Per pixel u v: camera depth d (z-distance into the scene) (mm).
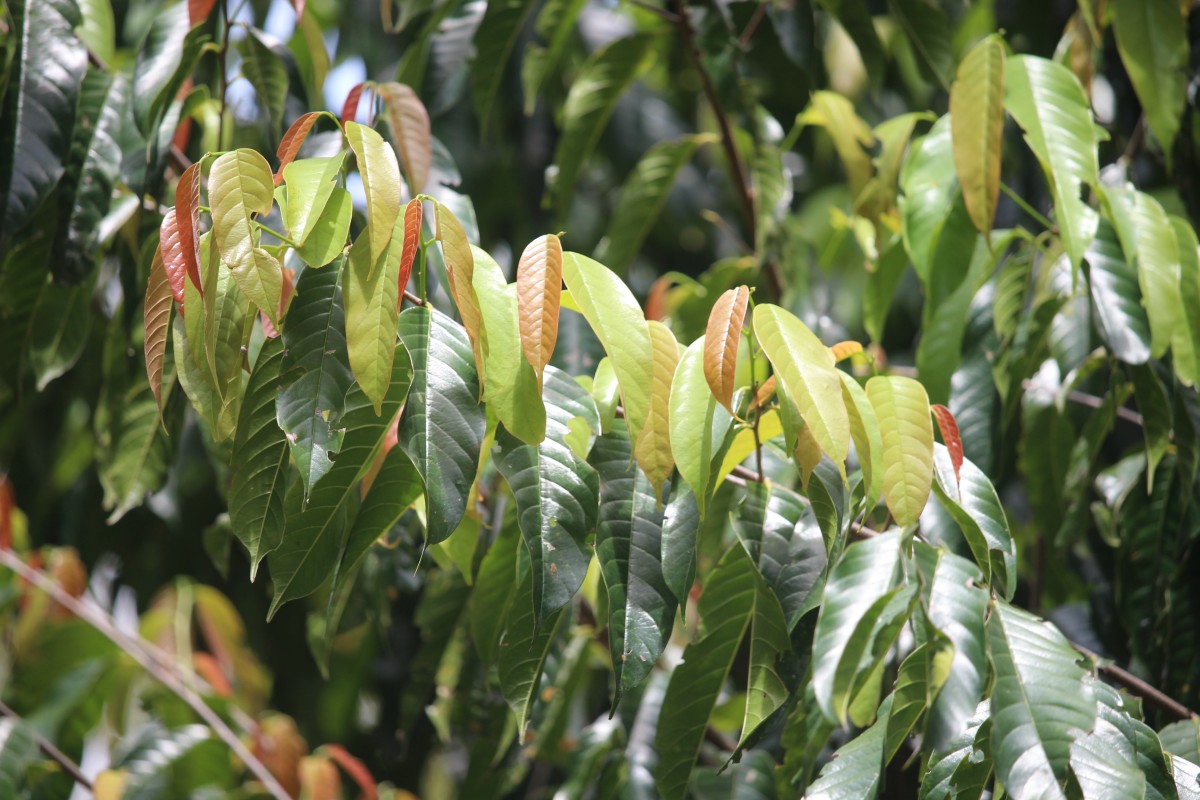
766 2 3342
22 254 3168
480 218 5418
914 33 3350
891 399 2773
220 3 3156
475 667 3289
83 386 4305
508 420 2721
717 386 2723
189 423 4328
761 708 2803
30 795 3373
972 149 3066
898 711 2779
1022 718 2717
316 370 2707
